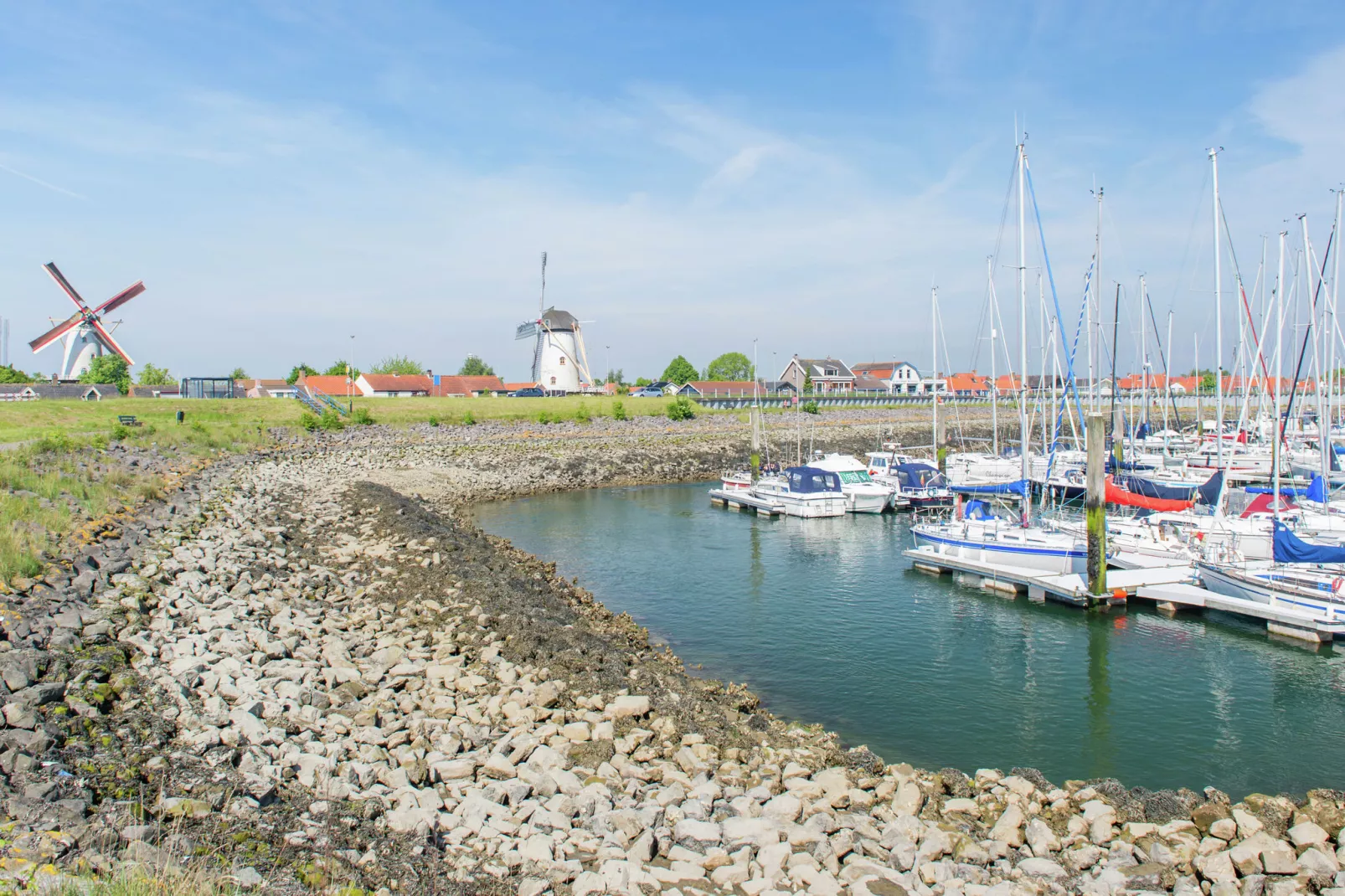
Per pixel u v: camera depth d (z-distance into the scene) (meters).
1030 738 19.58
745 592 32.97
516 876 11.05
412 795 12.72
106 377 100.44
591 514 53.38
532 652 20.38
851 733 19.78
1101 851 12.88
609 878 10.98
